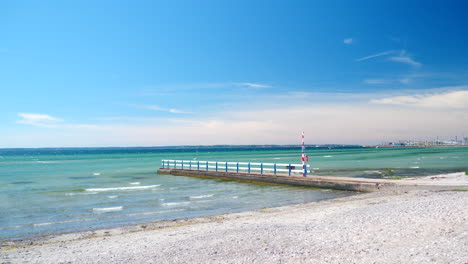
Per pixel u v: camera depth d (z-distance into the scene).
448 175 25.06
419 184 18.50
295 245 8.34
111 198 20.36
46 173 44.16
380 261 6.57
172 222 13.08
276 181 25.95
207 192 22.59
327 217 12.18
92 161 81.94
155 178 34.00
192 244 9.10
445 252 6.78
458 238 7.74
